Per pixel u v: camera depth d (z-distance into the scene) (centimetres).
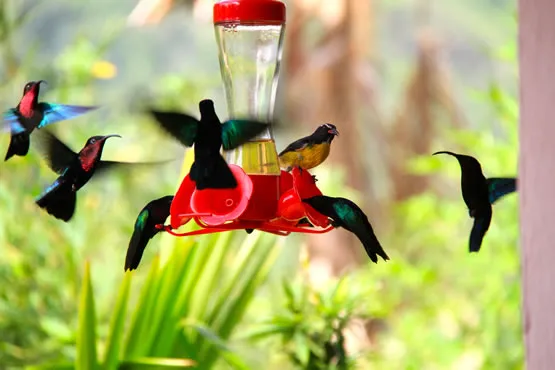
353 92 1598
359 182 1614
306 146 503
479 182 450
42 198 518
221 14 536
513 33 1260
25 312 994
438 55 1683
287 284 813
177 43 2117
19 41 1398
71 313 1018
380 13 2173
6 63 1135
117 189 1130
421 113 1662
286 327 791
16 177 1045
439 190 1656
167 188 1178
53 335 933
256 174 501
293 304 802
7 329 1002
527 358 329
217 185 440
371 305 867
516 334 1220
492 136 1226
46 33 2016
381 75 1877
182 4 1307
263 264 822
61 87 1148
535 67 321
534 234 323
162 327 748
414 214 1378
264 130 457
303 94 1608
